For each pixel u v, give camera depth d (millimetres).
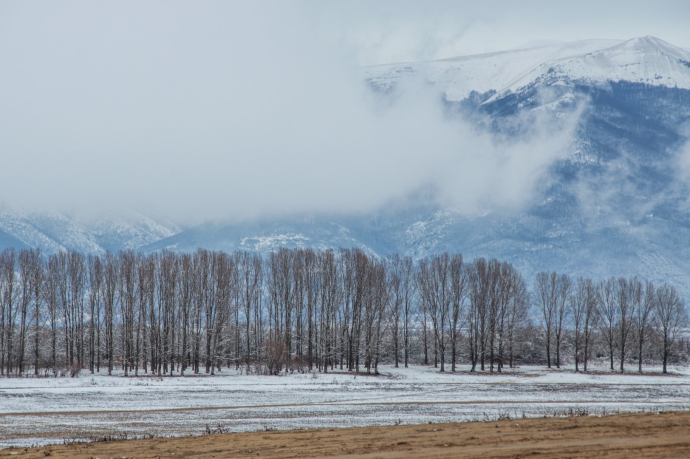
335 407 64000
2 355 100562
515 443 35125
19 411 59219
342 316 124812
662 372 124938
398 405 66125
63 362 109812
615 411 59688
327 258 124375
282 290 126438
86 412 59000
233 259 128500
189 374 105438
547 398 75500
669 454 31266
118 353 122250
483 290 126625
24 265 108000
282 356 107375
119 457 34688
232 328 125188
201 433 46438
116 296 115438
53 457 35219
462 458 31391
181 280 112875
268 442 38219
